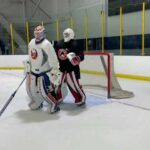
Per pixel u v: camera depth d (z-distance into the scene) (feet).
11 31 33.22
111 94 15.87
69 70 13.01
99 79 17.17
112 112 12.45
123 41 26.37
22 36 34.99
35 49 11.85
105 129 10.19
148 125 10.57
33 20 37.65
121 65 24.11
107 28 28.78
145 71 22.00
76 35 31.68
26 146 8.73
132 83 20.97
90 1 30.89
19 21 37.50
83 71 17.84
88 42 30.22
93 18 30.35
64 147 8.62
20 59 32.83
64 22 33.30
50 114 12.31
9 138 9.44
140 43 24.75
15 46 34.60
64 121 11.22
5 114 12.46
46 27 35.01
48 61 11.91
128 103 14.15
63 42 12.78
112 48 27.53
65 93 13.85
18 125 10.81
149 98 15.37
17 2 38.91
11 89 19.24
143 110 12.73
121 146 8.62
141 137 9.34
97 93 16.63
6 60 33.42
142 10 24.54
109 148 8.48
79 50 12.79
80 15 32.01
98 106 13.60
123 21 26.91
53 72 11.94
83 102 13.46
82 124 10.80
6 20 37.22
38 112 12.71
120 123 10.85
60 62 13.04
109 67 15.51
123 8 26.73
